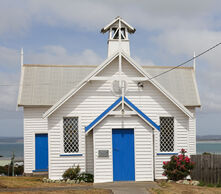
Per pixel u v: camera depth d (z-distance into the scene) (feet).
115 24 75.15
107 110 61.36
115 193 49.90
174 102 67.15
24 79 88.33
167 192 50.24
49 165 64.28
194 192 50.78
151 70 92.99
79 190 52.13
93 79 65.10
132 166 62.08
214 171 60.85
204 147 540.52
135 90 67.36
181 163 62.34
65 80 89.86
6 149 552.00
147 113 67.26
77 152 65.57
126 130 62.54
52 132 64.75
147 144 62.54
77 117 66.03
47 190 52.21
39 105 83.97
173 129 68.18
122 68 66.95
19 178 70.90
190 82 92.12
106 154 61.26
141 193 49.88
